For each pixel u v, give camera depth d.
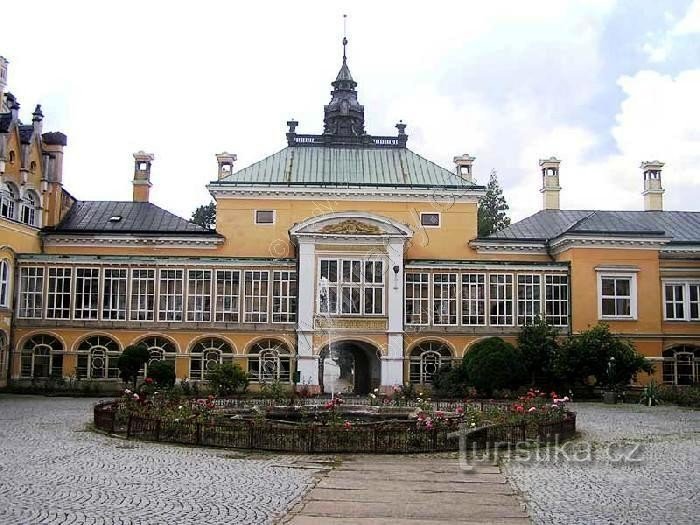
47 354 47.25
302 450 21.48
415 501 14.92
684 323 51.16
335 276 47.22
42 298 47.31
